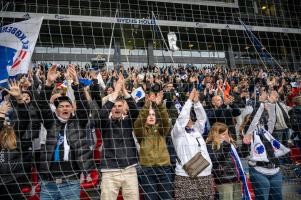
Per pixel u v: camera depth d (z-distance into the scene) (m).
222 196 4.72
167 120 4.99
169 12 19.58
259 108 5.92
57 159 4.18
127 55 15.95
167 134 5.13
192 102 5.20
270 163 5.15
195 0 20.36
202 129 5.31
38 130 4.56
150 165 4.66
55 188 4.11
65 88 5.08
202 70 14.69
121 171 4.36
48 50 14.02
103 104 4.98
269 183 5.09
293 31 18.73
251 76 13.48
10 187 4.26
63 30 15.06
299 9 18.72
